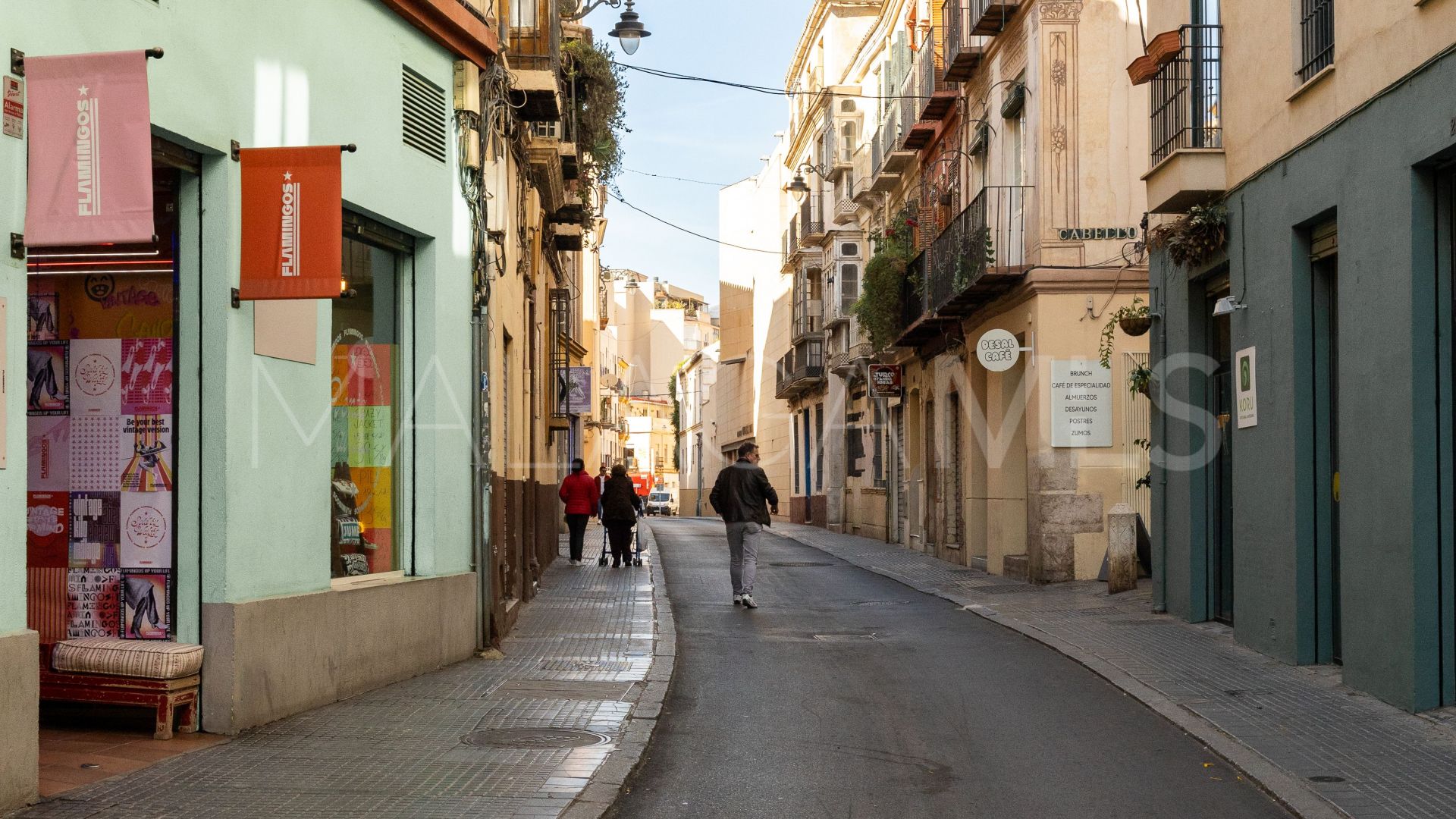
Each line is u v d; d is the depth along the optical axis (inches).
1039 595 654.5
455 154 458.0
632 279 3344.0
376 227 406.0
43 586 322.0
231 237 312.3
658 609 599.2
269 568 330.0
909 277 996.6
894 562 947.3
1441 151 311.9
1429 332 325.4
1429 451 324.8
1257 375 441.7
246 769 272.7
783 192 1857.8
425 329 433.1
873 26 1322.6
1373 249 347.3
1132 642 474.3
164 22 288.4
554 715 339.6
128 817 232.8
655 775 282.4
